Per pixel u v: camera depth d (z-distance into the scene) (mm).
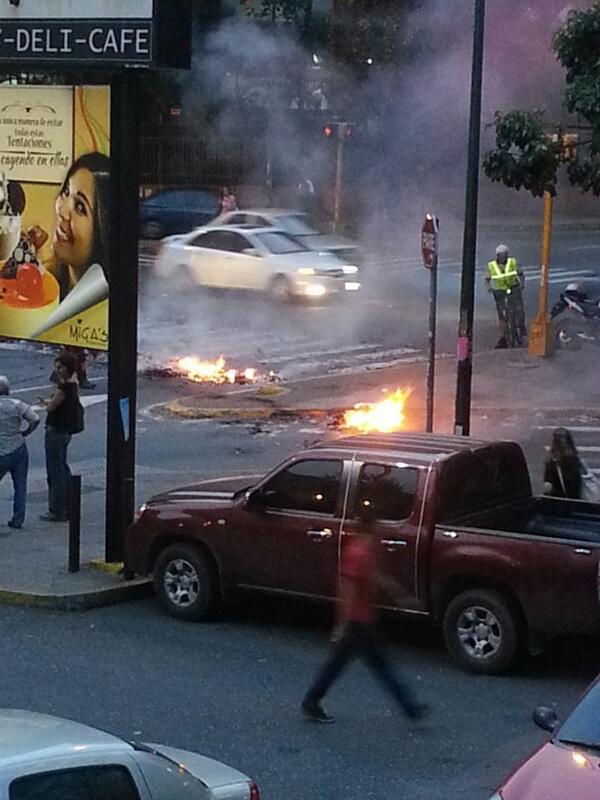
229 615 17516
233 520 16641
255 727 13492
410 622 16953
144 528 17422
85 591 17781
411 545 15336
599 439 27250
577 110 21469
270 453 26500
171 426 28984
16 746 7367
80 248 18797
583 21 21172
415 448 15922
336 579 15906
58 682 14789
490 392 31875
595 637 15156
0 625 16969
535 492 22766
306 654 15969
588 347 36094
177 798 7727
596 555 14492
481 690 14703
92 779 7352
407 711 13547
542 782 8680
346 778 12195
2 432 20812
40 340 19297
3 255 19359
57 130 18719
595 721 9328
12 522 21125
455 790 11945
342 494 15906
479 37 22484
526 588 14766
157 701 14219
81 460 25938
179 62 17828
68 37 18000
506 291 37125
